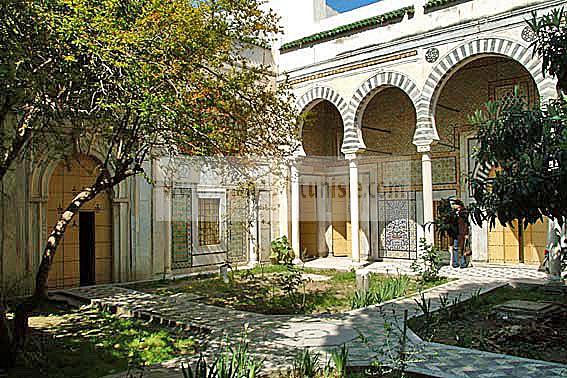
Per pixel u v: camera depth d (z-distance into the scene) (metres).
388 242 12.29
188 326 6.07
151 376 4.32
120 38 4.08
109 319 6.71
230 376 3.75
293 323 6.05
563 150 4.04
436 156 11.84
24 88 4.13
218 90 5.28
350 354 4.68
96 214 9.50
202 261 10.63
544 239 10.49
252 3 6.16
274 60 12.39
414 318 6.12
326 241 12.75
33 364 4.71
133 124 5.09
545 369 4.19
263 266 11.44
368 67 10.73
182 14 4.80
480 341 5.16
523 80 10.52
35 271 8.41
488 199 4.61
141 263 9.75
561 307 6.38
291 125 6.56
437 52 9.65
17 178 8.21
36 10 3.77
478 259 11.22
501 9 8.82
